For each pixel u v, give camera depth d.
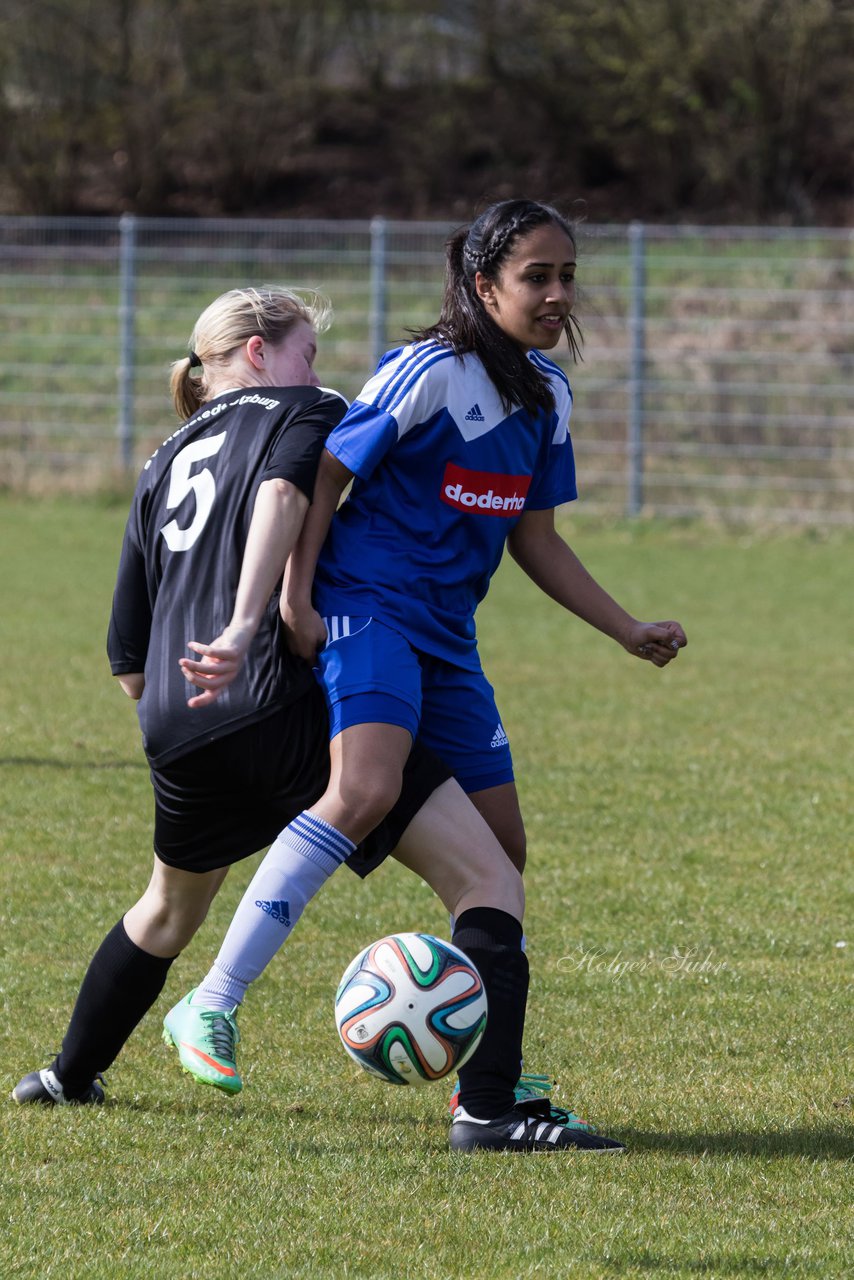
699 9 95.00
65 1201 11.52
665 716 33.72
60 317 85.56
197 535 12.63
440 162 108.88
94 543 62.41
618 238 82.62
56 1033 15.59
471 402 12.76
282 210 108.00
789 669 39.81
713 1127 13.28
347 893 21.31
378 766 12.16
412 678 12.48
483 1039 12.56
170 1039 12.52
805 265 79.12
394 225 74.88
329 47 109.62
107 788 26.72
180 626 12.59
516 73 106.12
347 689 12.31
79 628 44.00
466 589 13.23
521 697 35.75
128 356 76.44
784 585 55.34
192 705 11.70
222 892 21.41
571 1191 11.73
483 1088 12.62
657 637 14.17
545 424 13.69
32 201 106.12
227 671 11.55
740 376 74.62
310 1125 13.26
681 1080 14.47
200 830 12.77
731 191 103.00
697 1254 10.66
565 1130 12.66
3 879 21.41
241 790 12.53
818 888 21.42
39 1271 10.40
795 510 68.69
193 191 109.19
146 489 13.21
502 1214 11.30
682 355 75.12
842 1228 11.13
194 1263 10.51
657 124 99.06
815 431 70.44
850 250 80.44
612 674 38.94
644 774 28.25
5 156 105.31
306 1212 11.35
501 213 12.84
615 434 72.75
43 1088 13.76
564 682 37.75
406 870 22.69
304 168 111.25
